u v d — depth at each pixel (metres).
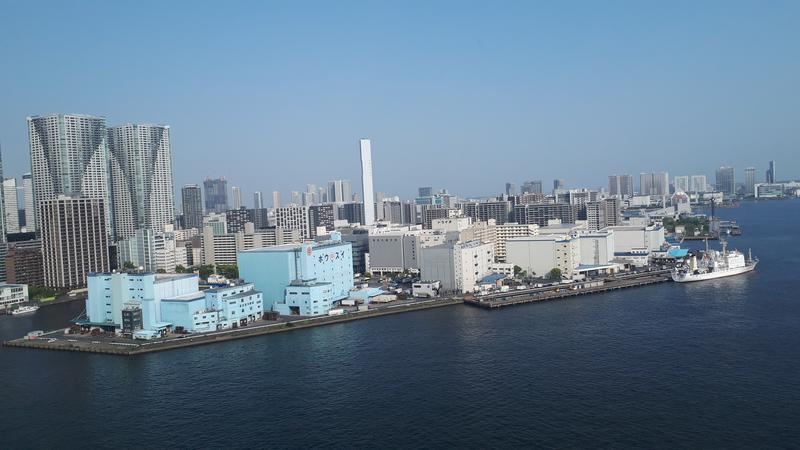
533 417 194.75
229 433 193.12
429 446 178.75
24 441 194.75
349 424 195.75
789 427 180.50
